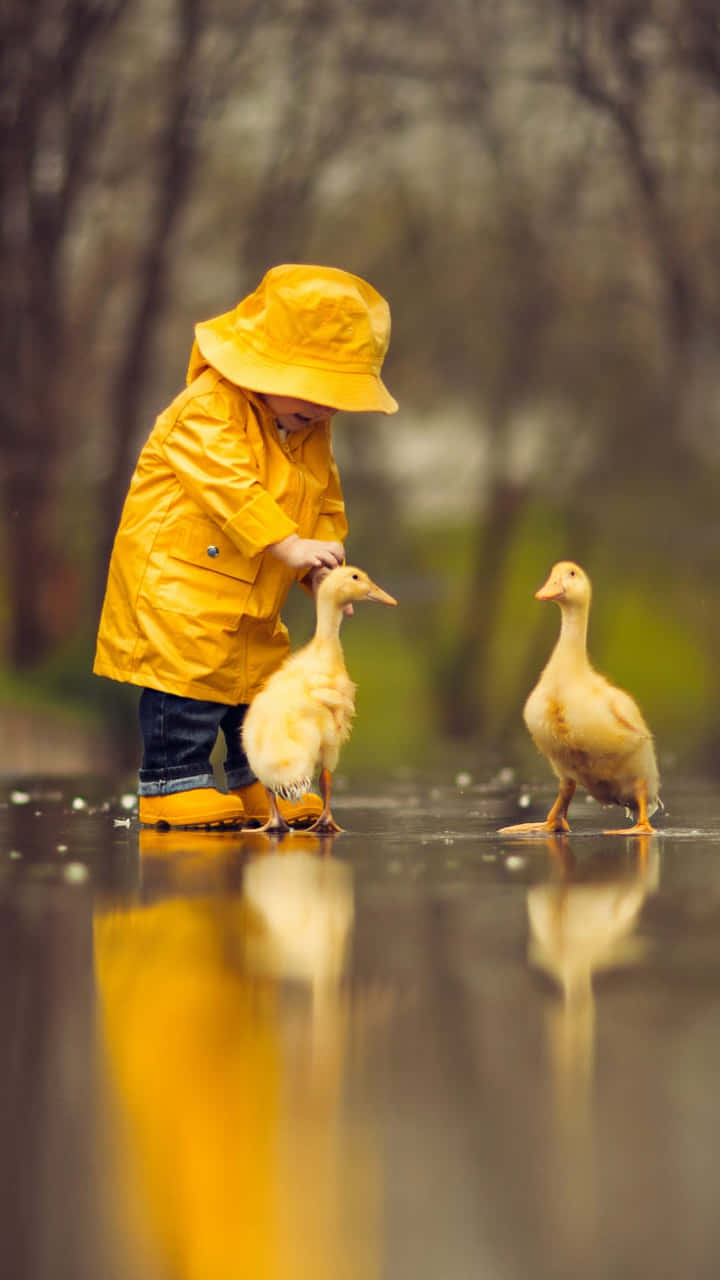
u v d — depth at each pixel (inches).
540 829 381.4
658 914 241.4
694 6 1192.2
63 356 1240.2
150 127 1213.7
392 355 1429.6
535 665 1611.7
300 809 419.5
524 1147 130.3
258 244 1315.2
